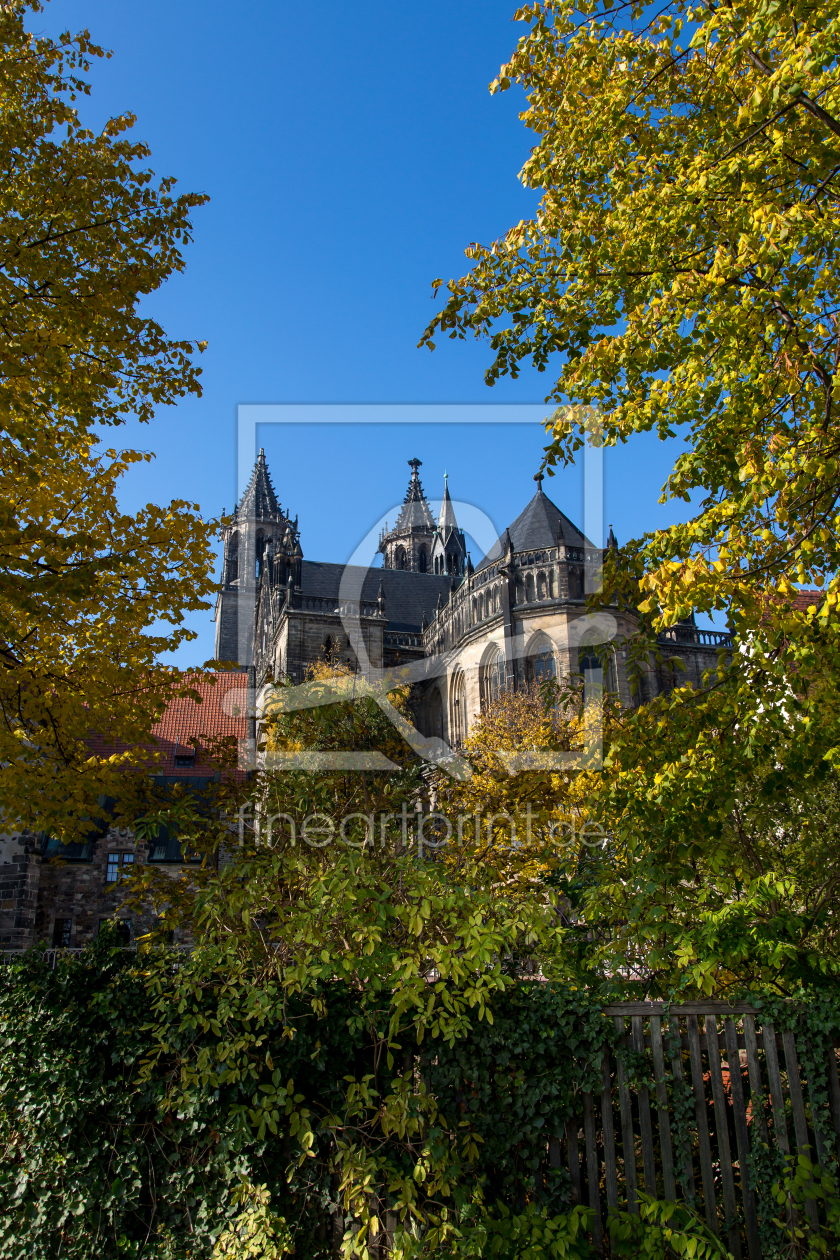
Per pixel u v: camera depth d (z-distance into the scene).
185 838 11.09
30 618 10.20
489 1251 6.78
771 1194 6.59
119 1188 7.64
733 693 8.36
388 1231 7.16
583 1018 7.23
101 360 11.53
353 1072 7.57
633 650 10.09
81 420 11.31
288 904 9.16
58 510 12.32
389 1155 7.26
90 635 11.83
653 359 10.04
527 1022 7.27
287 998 7.55
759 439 8.44
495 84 10.96
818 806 10.59
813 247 8.20
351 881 7.62
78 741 12.48
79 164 11.02
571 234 10.49
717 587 7.65
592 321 11.15
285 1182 7.48
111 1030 7.97
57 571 9.42
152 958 8.46
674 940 8.22
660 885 8.70
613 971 8.70
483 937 7.16
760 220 7.70
